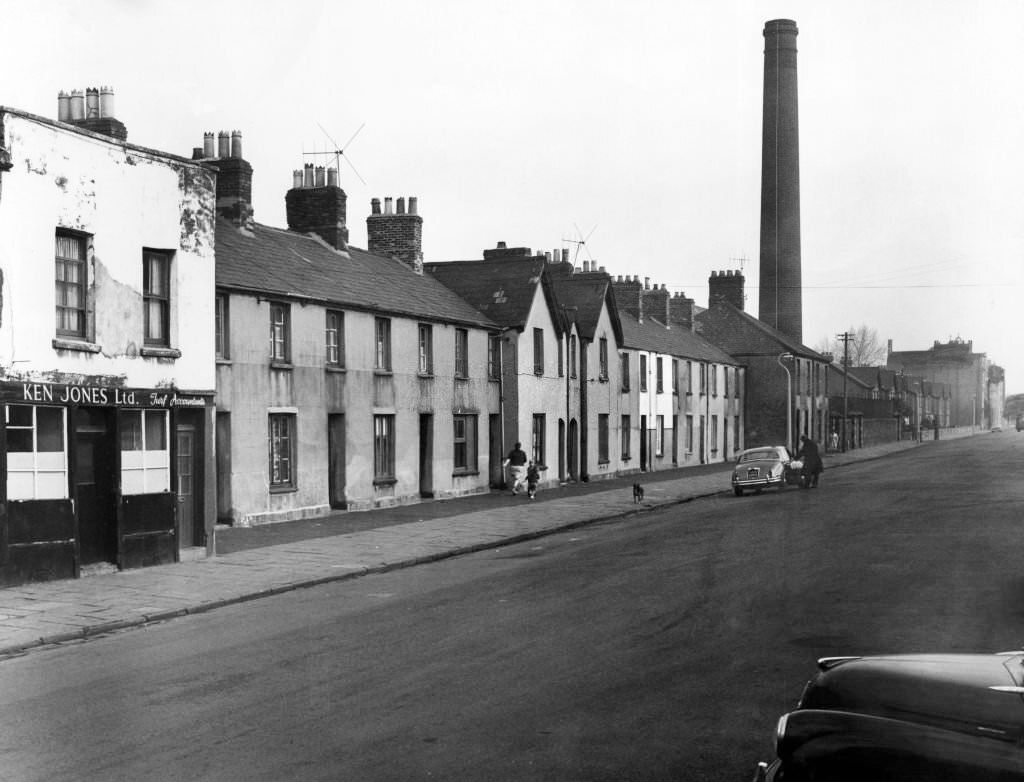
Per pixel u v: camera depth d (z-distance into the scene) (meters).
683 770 6.67
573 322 42.41
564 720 7.84
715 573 15.90
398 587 15.80
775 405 66.06
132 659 10.69
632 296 54.31
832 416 79.06
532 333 38.47
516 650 10.49
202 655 10.75
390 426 30.42
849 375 96.44
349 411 28.19
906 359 151.62
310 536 22.45
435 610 13.29
